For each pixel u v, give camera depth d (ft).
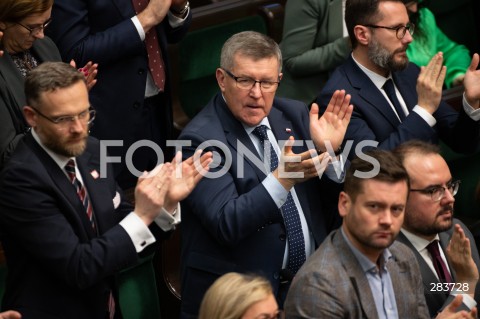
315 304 25.86
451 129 36.47
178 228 37.09
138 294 35.22
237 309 23.57
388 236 26.30
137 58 37.11
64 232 26.76
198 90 46.01
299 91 44.39
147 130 38.37
